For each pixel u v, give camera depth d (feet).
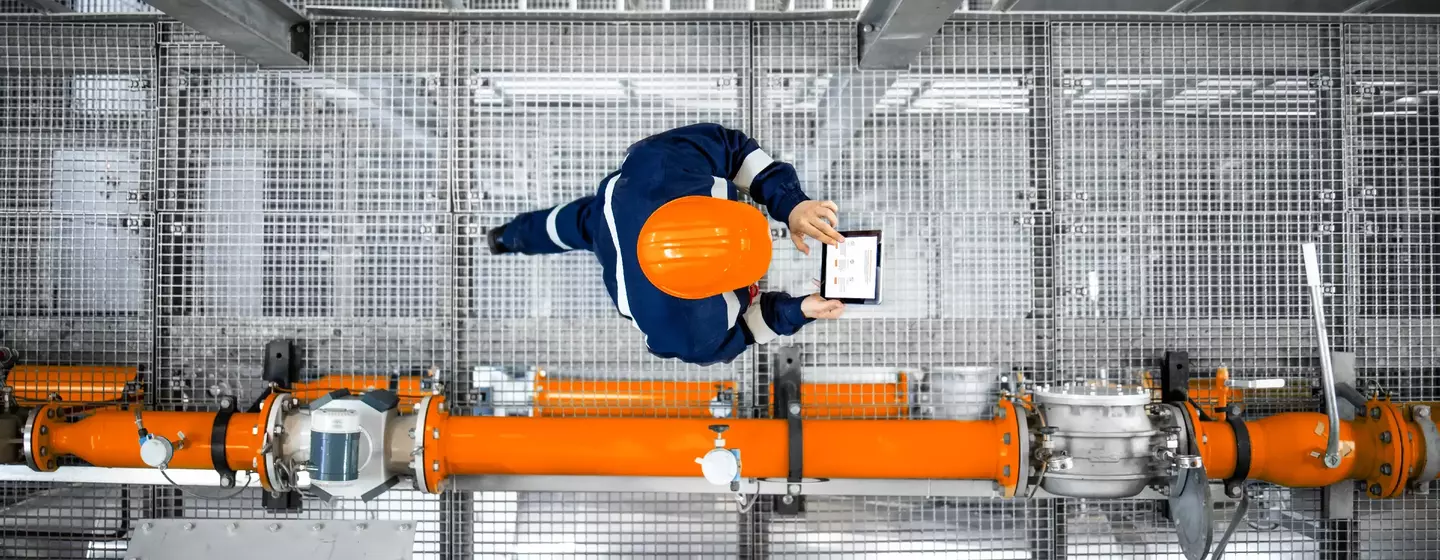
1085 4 9.30
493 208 9.67
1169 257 9.71
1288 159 9.68
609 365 9.77
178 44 9.70
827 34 9.54
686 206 5.90
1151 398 9.28
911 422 8.62
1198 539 8.00
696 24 9.56
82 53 9.71
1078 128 9.72
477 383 9.68
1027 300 9.66
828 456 8.43
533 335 9.78
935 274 9.66
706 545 9.97
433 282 9.73
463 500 9.96
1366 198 9.67
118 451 8.67
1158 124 9.73
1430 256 9.71
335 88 9.68
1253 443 8.58
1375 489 8.93
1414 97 9.68
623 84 9.61
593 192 9.63
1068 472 8.13
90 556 9.98
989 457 8.36
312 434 7.93
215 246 9.75
